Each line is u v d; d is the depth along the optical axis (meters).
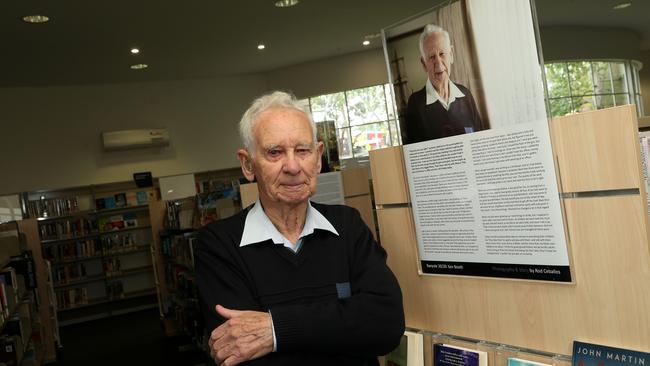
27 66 7.48
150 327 7.13
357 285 1.36
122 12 5.88
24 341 4.69
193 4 5.96
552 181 1.25
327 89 10.32
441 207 1.54
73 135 9.00
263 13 6.68
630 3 9.12
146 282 9.28
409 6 7.40
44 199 8.68
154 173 9.62
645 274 1.15
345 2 6.76
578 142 1.22
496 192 1.38
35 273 5.63
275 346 1.18
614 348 1.20
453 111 1.44
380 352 1.28
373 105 10.41
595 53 10.82
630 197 1.15
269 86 10.70
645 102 13.69
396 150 1.68
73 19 5.87
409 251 1.69
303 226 1.37
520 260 1.37
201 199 4.86
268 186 1.28
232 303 1.28
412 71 1.53
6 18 5.56
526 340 1.41
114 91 9.38
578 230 1.25
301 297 1.31
